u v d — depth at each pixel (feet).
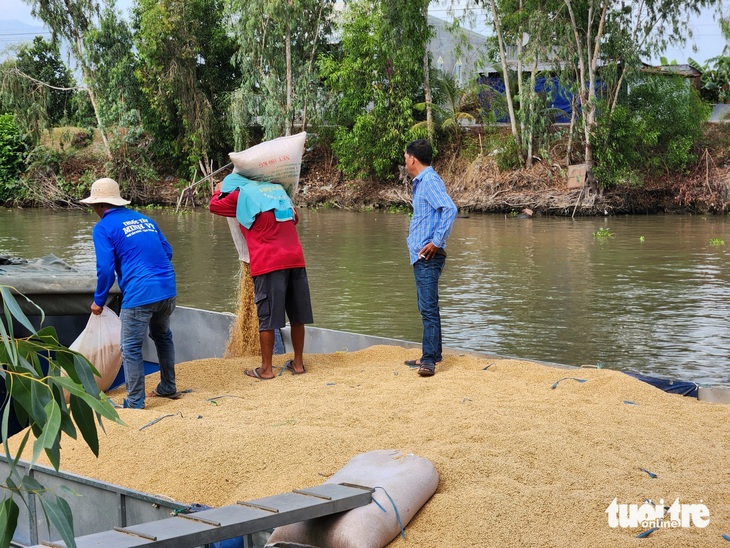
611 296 45.73
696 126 116.26
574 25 109.60
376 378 19.71
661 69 119.65
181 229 94.48
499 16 123.85
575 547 9.72
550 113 120.78
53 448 7.66
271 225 19.98
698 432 14.67
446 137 127.54
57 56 146.92
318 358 22.21
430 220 19.89
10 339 7.42
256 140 137.69
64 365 8.17
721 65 135.64
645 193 114.62
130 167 134.72
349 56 125.39
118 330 18.81
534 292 47.47
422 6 119.44
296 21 125.29
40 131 133.59
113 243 17.81
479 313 40.81
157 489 12.73
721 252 66.74
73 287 19.77
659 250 68.64
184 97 131.23
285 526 10.28
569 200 110.52
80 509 12.62
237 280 53.01
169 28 130.00
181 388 19.49
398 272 55.98
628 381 17.76
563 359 31.07
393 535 10.18
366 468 11.35
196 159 131.85
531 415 15.30
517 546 9.78
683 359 30.91
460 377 19.27
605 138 110.11
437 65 147.23
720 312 40.45
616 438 13.85
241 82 135.74
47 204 133.28
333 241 78.59
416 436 13.75
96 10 133.69
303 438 13.30
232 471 12.75
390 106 126.11
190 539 8.77
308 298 20.68
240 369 21.07
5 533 7.23
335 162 136.56
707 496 11.35
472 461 12.08
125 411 16.14
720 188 111.96
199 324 25.00
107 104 135.44
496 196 114.42
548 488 11.31
